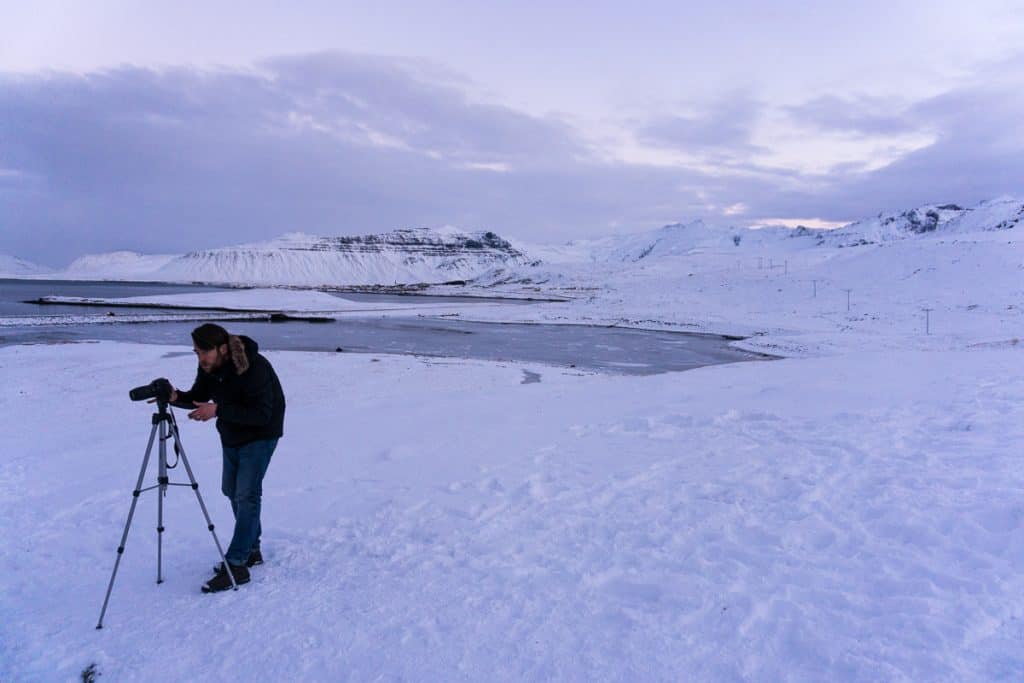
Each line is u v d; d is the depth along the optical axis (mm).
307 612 4383
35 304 86250
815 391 11469
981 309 49781
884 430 8258
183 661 3873
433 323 61281
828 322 52906
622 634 3895
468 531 5680
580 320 64875
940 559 4523
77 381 20047
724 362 32875
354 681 3578
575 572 4789
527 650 3787
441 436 9516
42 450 10844
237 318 63375
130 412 15594
